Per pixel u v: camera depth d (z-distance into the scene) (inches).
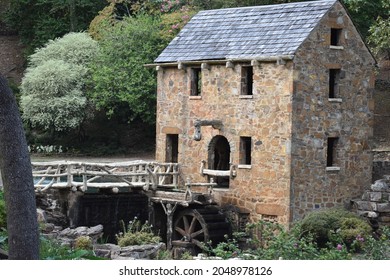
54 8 2396.7
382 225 1290.6
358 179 1366.9
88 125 2158.0
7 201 578.6
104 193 1286.9
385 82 2092.8
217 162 1419.8
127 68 1953.7
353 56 1350.9
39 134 2153.1
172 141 1438.2
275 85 1277.1
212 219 1305.4
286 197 1261.1
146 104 1950.1
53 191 1239.5
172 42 1429.6
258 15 1374.3
